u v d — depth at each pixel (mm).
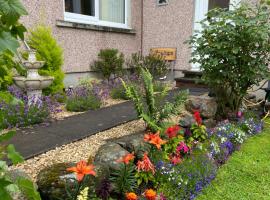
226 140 3273
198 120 3314
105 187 1932
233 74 3908
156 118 3119
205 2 6727
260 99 5418
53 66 4863
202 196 2342
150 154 2463
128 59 7273
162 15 7301
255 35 3605
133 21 7617
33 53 4129
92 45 6484
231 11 3945
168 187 2289
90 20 6555
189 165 2578
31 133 3154
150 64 6602
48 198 1837
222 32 3908
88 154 2631
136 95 3121
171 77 7332
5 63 957
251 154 3242
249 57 3873
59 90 4914
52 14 5582
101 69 6434
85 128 3367
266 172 2793
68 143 2871
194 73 6699
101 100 4840
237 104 4312
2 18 771
